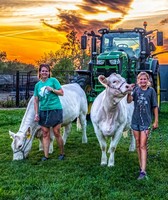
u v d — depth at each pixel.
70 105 4.68
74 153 4.55
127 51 7.52
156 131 5.94
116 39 7.61
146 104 3.50
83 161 4.11
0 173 3.62
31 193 3.04
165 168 3.81
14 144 4.11
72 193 3.04
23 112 8.67
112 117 3.78
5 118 7.52
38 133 4.34
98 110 3.88
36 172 3.64
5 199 2.92
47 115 4.07
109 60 6.74
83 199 2.92
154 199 2.93
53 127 4.14
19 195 2.99
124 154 4.46
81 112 5.15
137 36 7.54
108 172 3.62
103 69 6.84
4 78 14.41
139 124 3.51
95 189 3.15
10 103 10.70
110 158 3.89
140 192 3.07
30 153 4.49
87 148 4.85
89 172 3.64
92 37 7.64
